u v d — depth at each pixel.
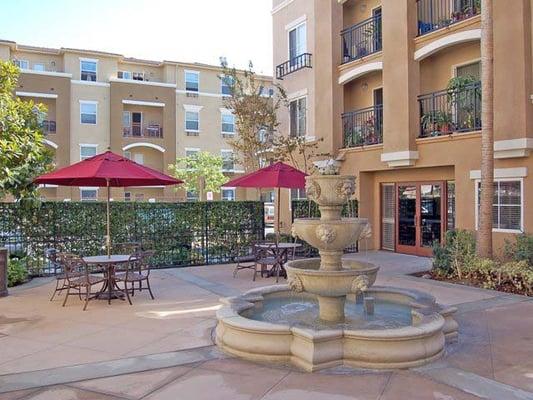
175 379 4.80
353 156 16.23
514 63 11.11
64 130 31.34
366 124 16.08
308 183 6.41
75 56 32.59
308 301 7.63
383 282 10.35
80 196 32.00
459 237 10.95
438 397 4.31
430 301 6.60
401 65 13.97
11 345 5.99
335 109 16.78
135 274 9.12
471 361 5.29
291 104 19.70
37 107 11.67
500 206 11.85
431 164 13.45
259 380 4.75
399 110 14.01
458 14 13.04
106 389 4.55
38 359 5.45
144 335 6.39
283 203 20.19
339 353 5.12
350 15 17.83
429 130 13.68
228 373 4.95
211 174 32.22
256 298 6.98
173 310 7.88
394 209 15.76
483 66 10.38
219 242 13.90
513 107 11.11
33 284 10.45
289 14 19.86
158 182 9.52
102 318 7.35
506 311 7.70
